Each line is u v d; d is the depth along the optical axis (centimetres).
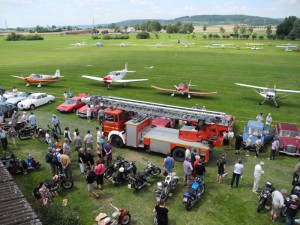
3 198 795
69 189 1249
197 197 1141
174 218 1059
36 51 7744
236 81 3816
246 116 2347
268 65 5291
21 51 7700
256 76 4200
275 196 1014
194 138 1491
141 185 1241
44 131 1795
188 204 1092
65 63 5353
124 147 1700
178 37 17162
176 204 1149
